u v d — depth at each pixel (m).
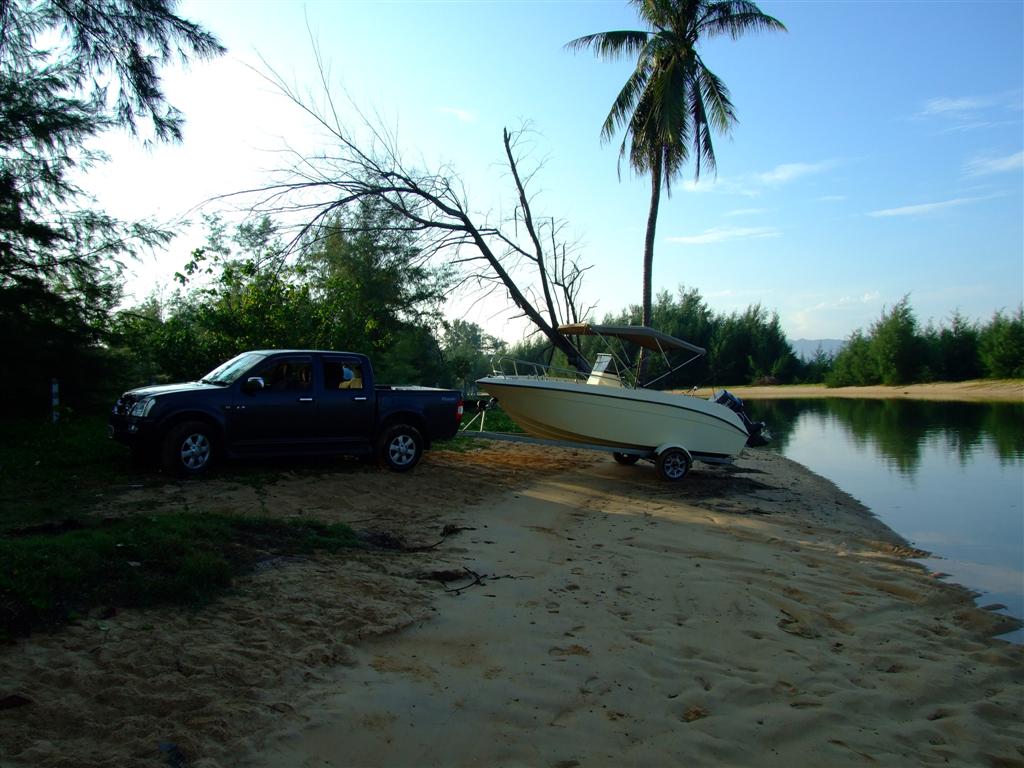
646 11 20.00
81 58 10.77
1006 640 5.94
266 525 6.68
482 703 4.16
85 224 14.46
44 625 4.28
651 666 4.85
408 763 3.54
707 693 4.51
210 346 16.00
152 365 18.56
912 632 5.97
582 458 14.89
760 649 5.32
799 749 3.98
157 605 4.77
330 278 18.20
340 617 5.01
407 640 4.90
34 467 9.23
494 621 5.38
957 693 4.88
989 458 17.27
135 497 7.91
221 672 4.08
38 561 4.76
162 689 3.84
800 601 6.53
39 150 13.75
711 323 56.56
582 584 6.49
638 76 20.44
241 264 16.27
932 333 50.38
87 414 15.80
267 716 3.73
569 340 20.41
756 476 14.23
